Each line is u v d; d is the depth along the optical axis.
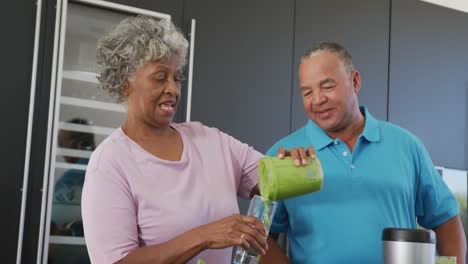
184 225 1.23
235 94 2.79
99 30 2.49
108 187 1.20
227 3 2.82
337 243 1.47
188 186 1.27
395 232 1.05
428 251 1.03
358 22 3.22
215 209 1.28
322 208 1.50
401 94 3.31
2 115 2.24
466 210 3.43
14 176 2.24
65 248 2.32
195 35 2.71
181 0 2.69
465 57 3.56
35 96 2.30
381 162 1.53
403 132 1.60
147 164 1.26
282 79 2.94
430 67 3.43
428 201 1.58
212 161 1.34
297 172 1.19
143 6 2.59
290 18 3.00
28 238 2.24
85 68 2.44
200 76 2.71
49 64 2.33
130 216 1.21
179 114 2.62
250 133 2.82
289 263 1.51
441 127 3.42
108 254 1.15
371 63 3.23
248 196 1.44
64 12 2.37
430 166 1.59
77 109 2.41
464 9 3.61
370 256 1.45
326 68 1.48
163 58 1.22
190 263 1.23
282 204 1.56
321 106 1.50
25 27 2.31
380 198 1.50
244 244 1.09
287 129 2.93
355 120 1.58
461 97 3.51
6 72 2.26
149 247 1.14
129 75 1.24
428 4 3.47
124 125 1.33
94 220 1.18
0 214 2.20
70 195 2.35
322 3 3.11
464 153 3.48
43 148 2.29
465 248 1.59
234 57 2.81
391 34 3.32
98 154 1.25
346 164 1.53
